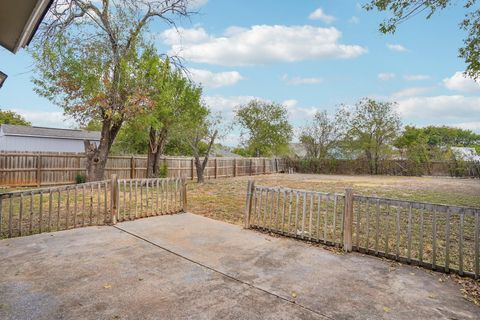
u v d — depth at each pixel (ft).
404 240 17.99
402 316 9.07
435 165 81.05
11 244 15.15
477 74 22.77
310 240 16.71
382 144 87.10
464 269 13.12
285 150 110.01
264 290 10.64
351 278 11.87
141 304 9.44
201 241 16.34
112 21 36.78
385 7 20.88
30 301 9.45
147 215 22.18
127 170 50.31
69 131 82.43
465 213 12.25
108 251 14.35
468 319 8.95
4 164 38.37
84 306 9.23
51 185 42.19
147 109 39.96
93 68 35.76
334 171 92.43
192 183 53.36
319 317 8.92
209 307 9.35
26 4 8.72
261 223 20.97
